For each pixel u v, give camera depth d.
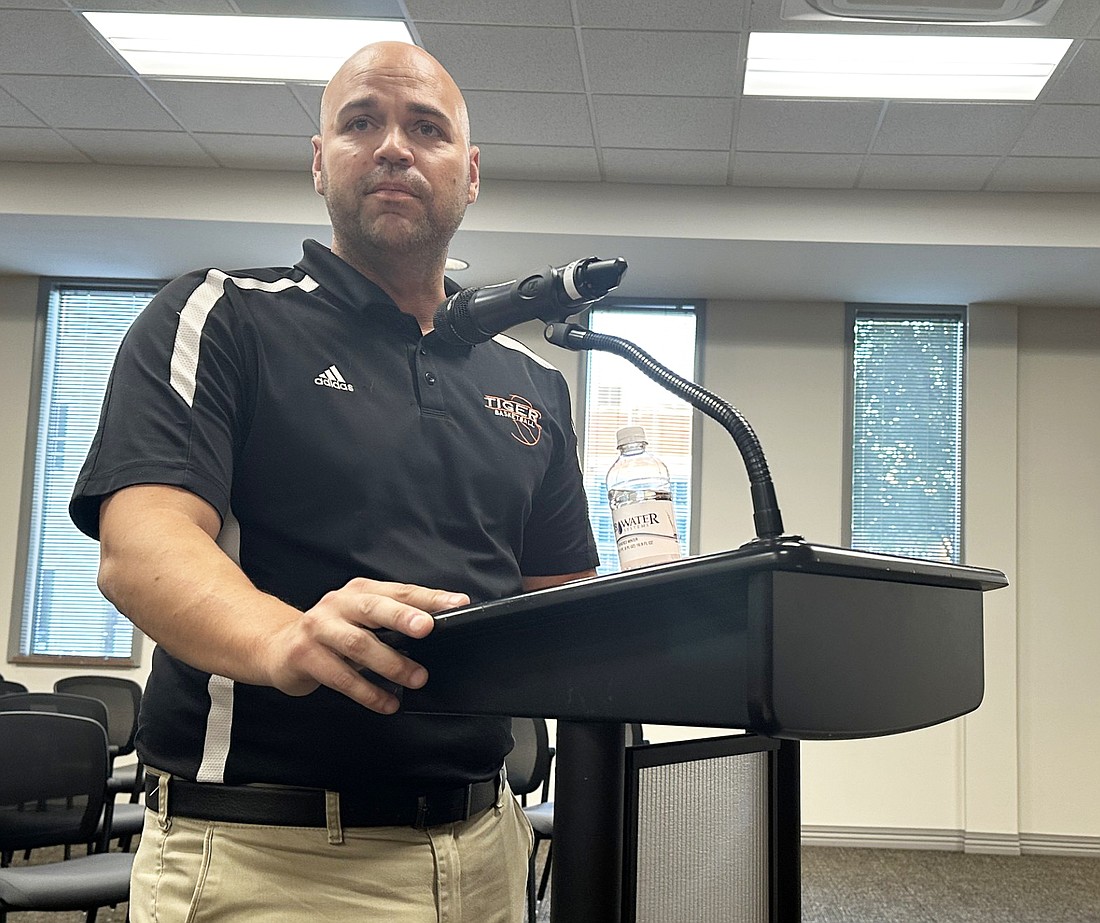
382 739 0.92
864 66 4.06
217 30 3.98
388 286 1.11
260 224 5.11
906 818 5.58
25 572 5.99
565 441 1.23
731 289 5.73
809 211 5.05
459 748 0.97
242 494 0.96
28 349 6.08
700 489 5.79
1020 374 5.84
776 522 0.67
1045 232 4.98
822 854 5.39
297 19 3.88
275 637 0.67
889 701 0.62
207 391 0.92
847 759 5.63
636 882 0.85
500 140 4.70
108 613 6.00
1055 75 4.04
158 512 0.81
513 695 0.65
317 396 0.99
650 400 5.89
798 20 3.75
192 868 0.89
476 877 0.98
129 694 4.83
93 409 6.08
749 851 1.08
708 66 4.05
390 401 1.03
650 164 4.89
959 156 4.70
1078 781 5.57
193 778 0.91
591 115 4.45
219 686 0.91
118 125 4.73
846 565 0.57
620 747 0.70
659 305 5.94
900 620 0.64
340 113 1.07
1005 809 5.50
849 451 5.81
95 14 3.89
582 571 1.23
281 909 0.88
